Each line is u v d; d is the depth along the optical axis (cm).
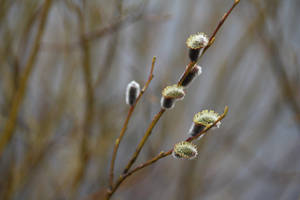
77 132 113
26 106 118
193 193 141
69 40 109
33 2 106
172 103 77
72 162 121
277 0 120
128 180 136
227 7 142
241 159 157
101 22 108
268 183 169
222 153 150
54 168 126
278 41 123
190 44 75
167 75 131
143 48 135
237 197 161
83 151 111
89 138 113
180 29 140
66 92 117
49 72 125
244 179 166
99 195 124
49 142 117
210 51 146
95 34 101
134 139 136
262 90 147
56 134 121
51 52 124
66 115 121
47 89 124
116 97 130
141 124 135
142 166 78
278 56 123
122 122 130
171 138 142
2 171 116
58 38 119
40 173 124
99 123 120
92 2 106
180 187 143
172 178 158
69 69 117
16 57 104
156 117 78
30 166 116
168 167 160
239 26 144
